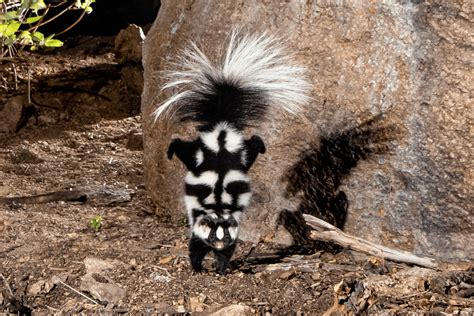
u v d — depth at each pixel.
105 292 7.79
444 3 7.98
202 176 7.80
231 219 7.71
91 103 15.50
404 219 8.42
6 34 8.73
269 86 8.05
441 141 8.05
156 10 21.75
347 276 8.09
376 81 8.23
